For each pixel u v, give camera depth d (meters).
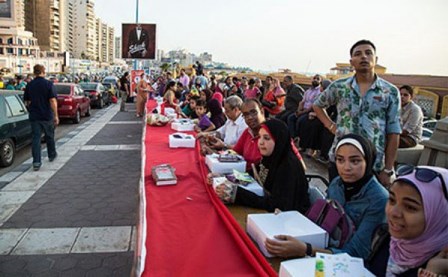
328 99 3.56
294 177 2.54
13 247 3.81
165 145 4.66
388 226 1.75
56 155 7.67
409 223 1.48
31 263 3.50
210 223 2.23
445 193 1.47
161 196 2.71
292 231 1.92
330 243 2.02
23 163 7.36
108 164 7.42
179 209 2.46
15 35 105.31
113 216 4.69
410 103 5.56
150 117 6.37
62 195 5.48
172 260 1.80
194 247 1.92
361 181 2.14
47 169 6.93
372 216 2.03
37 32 133.75
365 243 1.97
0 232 4.16
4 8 104.19
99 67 150.75
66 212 4.80
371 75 3.20
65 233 4.16
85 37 165.00
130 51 18.19
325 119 3.68
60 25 143.75
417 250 1.52
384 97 3.15
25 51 108.25
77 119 13.65
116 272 3.38
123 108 18.69
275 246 1.77
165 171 3.12
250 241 1.92
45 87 6.77
